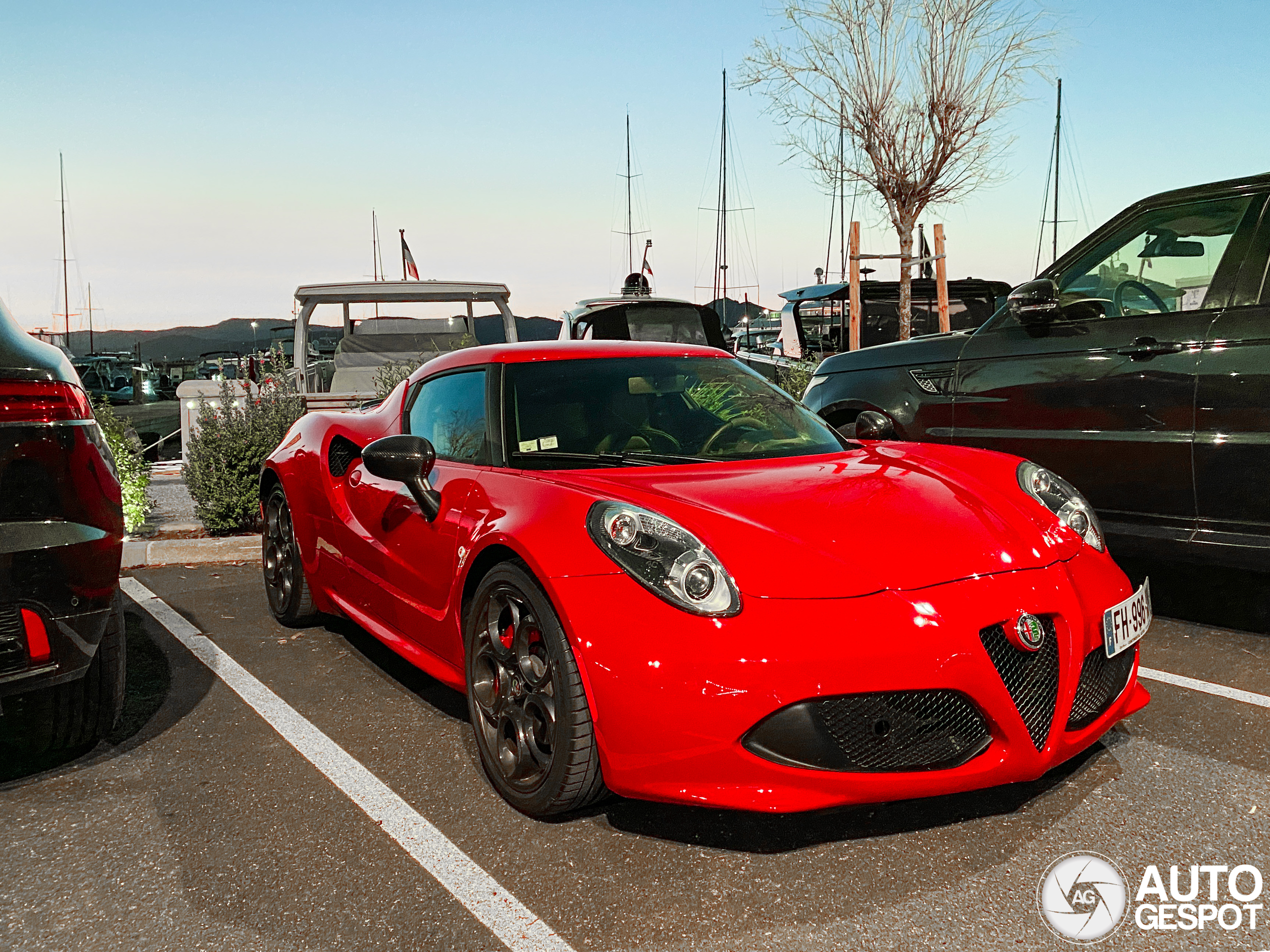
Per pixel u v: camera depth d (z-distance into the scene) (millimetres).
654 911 2184
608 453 3178
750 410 3555
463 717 3420
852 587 2365
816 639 2270
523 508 2771
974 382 4938
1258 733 3084
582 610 2416
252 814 2691
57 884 2342
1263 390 3900
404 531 3375
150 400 16938
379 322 9438
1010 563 2533
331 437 4219
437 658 3250
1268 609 4512
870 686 2258
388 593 3539
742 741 2271
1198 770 2816
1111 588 2697
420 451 3178
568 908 2205
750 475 2975
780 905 2197
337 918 2178
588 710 2467
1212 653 3926
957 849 2418
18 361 2637
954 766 2352
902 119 11531
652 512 2568
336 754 3105
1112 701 2689
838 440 3533
